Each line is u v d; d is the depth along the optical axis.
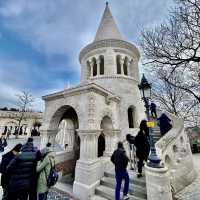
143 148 5.75
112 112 9.79
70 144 13.06
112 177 6.79
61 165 10.07
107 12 19.98
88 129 6.98
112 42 15.17
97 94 8.24
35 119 39.94
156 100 18.69
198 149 20.94
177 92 16.97
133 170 6.82
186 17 7.00
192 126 17.20
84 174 6.28
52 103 9.73
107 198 5.68
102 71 16.05
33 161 4.22
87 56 16.48
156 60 8.52
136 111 13.54
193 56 7.07
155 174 4.44
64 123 24.84
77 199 6.03
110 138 9.35
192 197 5.47
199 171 9.24
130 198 5.12
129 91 13.73
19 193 3.87
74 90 8.30
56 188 7.29
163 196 4.15
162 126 7.60
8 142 22.06
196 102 11.00
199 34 6.96
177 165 6.48
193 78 9.90
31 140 4.61
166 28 8.05
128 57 15.66
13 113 38.12
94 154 6.92
